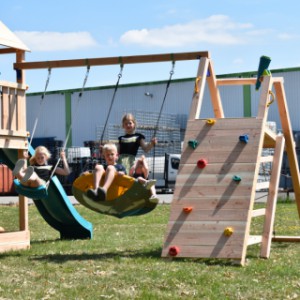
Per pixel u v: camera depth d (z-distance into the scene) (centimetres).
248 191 932
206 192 952
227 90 4344
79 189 988
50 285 771
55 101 4938
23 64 1127
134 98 4619
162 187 3562
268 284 762
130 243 1198
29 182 966
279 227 1510
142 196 978
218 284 759
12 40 1141
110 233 1425
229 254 905
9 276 834
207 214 940
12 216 1969
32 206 2383
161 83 4519
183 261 925
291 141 1109
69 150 3722
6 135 1097
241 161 952
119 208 1011
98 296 705
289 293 714
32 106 5025
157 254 1015
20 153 1148
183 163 981
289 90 4150
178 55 1022
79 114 4831
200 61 1030
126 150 1041
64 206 1292
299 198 1144
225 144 969
